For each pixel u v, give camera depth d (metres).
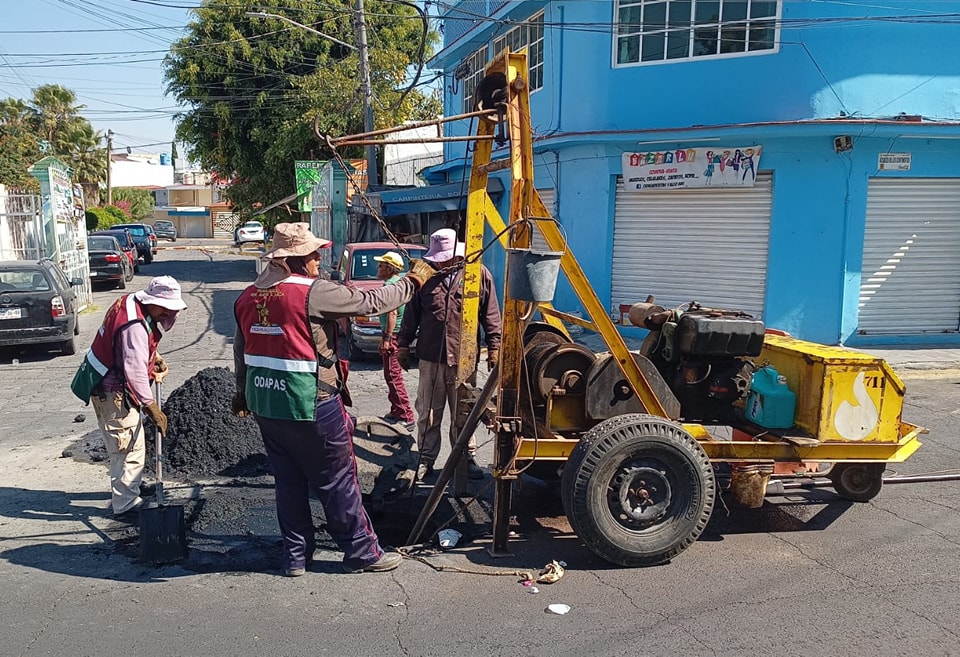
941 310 12.72
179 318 15.85
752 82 12.06
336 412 4.08
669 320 4.94
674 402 4.73
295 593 4.08
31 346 12.78
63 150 43.62
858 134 11.62
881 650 3.50
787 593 4.08
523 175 4.34
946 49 11.80
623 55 13.02
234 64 24.34
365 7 25.31
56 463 6.35
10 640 3.57
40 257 16.02
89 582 4.20
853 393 4.75
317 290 3.94
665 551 4.35
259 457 6.11
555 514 5.21
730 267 12.66
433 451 5.95
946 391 9.49
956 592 4.10
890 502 5.53
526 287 4.15
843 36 11.60
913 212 12.33
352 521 4.23
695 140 12.38
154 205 75.56
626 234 13.43
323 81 22.69
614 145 13.14
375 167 18.44
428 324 5.82
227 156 26.44
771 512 5.31
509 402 4.48
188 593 4.07
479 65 18.56
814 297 12.31
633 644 3.56
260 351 3.99
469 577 4.28
